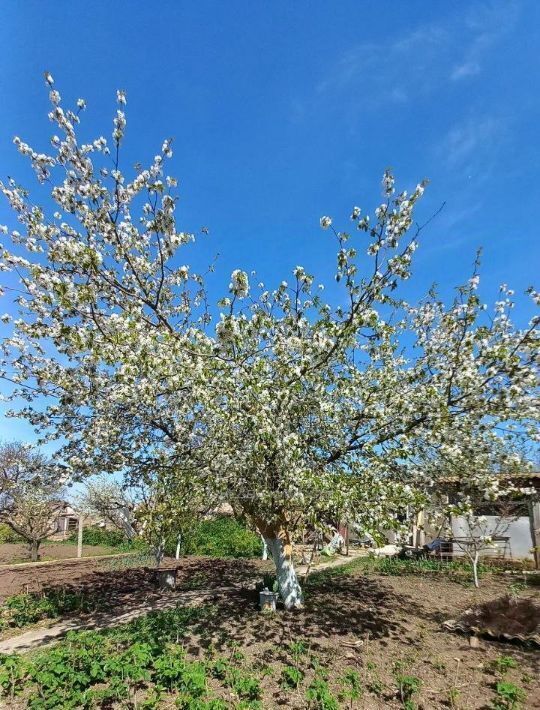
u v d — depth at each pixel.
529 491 7.01
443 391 6.59
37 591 11.09
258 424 5.69
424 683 5.06
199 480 6.42
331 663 5.58
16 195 6.49
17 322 6.40
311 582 11.04
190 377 5.83
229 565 15.85
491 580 11.27
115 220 6.83
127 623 7.82
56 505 20.66
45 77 6.05
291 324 6.95
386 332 6.50
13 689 4.93
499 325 7.14
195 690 4.59
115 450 7.61
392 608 8.20
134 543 20.28
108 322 6.08
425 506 6.39
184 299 8.15
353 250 6.03
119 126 6.39
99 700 4.70
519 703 4.58
